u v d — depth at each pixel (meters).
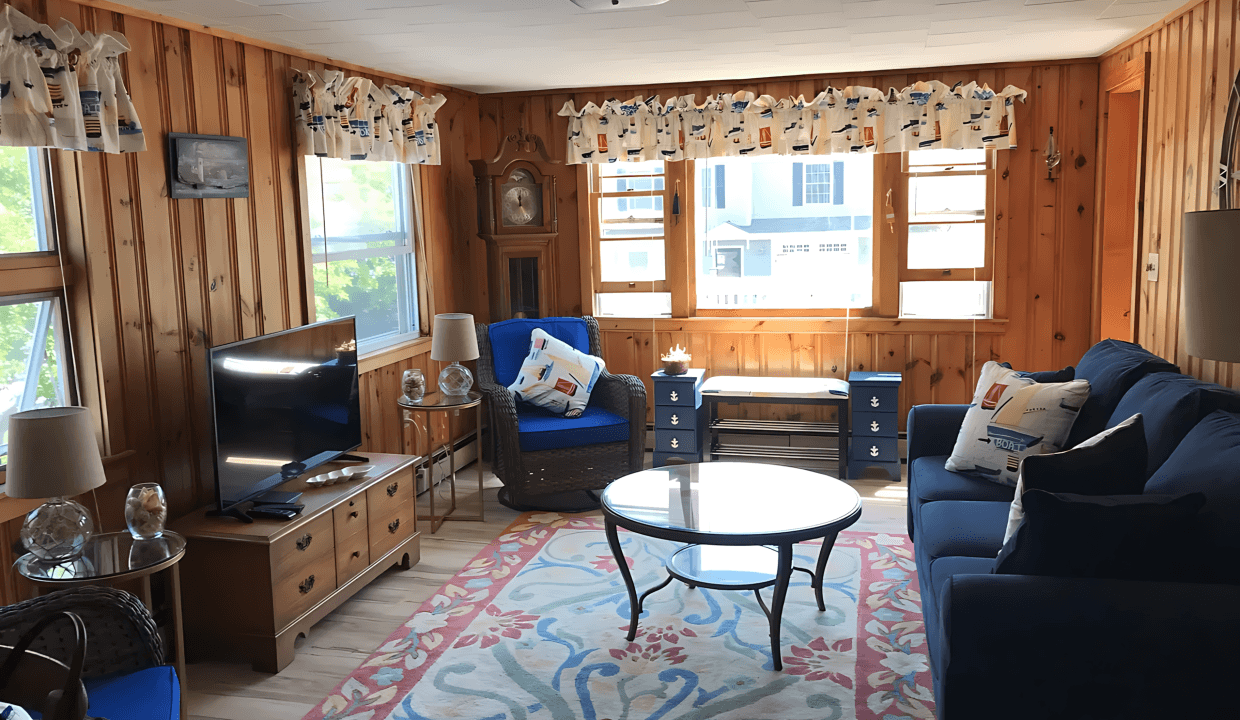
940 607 2.24
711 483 3.53
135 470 3.24
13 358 2.87
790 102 5.30
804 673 2.98
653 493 3.40
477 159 5.72
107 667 2.24
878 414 5.13
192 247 3.51
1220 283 1.97
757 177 5.63
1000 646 2.04
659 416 5.40
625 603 3.58
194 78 3.52
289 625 3.19
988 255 5.27
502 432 4.67
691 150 5.51
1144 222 4.16
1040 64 5.00
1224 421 2.46
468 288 5.98
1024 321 5.25
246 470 3.28
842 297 5.61
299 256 4.22
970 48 4.46
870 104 5.18
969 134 5.07
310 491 3.60
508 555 4.17
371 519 3.76
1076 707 2.03
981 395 3.56
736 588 3.17
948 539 2.87
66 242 3.01
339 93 4.27
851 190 5.52
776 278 5.70
